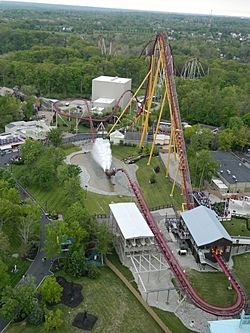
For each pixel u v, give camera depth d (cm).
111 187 17775
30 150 18825
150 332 10038
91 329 9975
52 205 15788
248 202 16825
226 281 12125
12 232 13162
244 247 13975
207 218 13638
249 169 19688
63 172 16775
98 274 11862
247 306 10750
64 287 11250
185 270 12475
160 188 18100
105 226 12744
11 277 11488
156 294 11344
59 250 11881
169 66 19500
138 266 12406
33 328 9831
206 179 18400
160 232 13962
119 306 10806
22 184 17388
